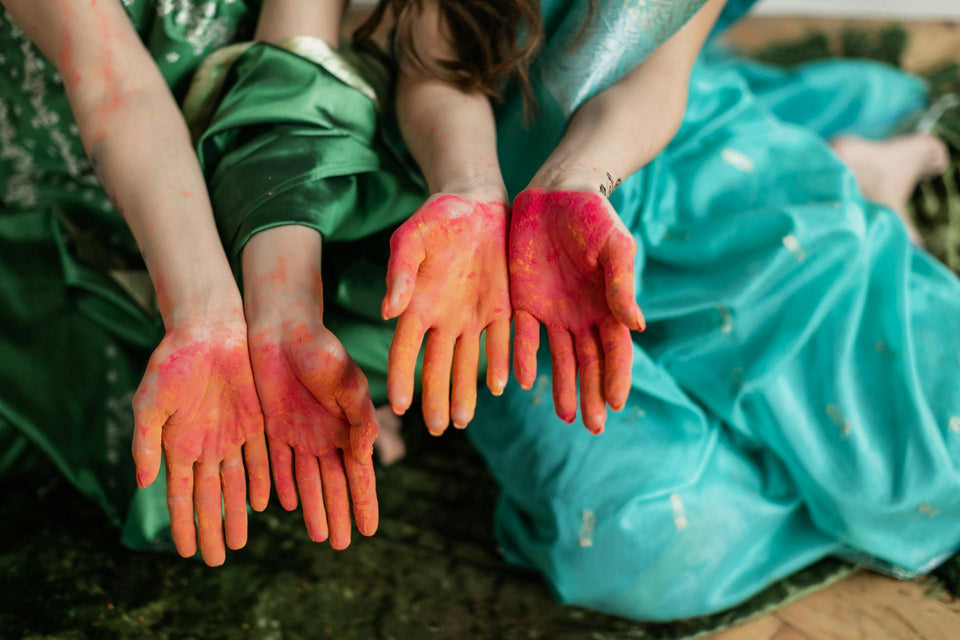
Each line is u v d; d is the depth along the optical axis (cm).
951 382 98
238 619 95
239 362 70
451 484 116
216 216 81
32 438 103
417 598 98
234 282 74
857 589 100
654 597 94
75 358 103
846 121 152
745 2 126
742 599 97
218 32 96
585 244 66
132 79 82
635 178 102
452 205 68
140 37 94
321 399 67
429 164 83
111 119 81
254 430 71
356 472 69
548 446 97
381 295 91
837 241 94
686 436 97
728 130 112
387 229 95
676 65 91
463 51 91
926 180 148
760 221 96
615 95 87
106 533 105
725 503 95
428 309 66
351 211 85
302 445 71
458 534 108
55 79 98
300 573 101
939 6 214
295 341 68
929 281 106
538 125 92
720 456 99
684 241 101
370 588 99
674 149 111
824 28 202
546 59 91
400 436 121
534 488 97
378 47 103
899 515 94
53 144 103
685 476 94
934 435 94
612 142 80
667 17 89
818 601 99
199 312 70
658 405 98
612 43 88
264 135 84
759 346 96
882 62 183
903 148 141
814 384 98
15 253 104
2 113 103
